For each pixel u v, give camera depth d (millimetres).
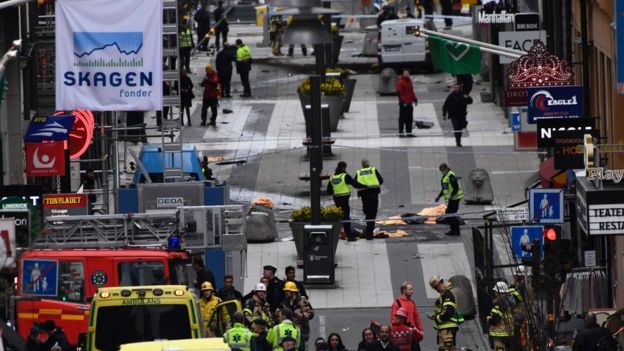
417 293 90188
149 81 82562
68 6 81875
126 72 82500
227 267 86125
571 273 75875
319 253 91500
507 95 93312
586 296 76062
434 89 154625
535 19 106938
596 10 86312
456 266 95250
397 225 105438
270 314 75500
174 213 76812
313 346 80688
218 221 77375
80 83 82312
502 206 105812
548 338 64938
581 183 69688
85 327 71250
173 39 94000
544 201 77500
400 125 132000
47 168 90562
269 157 126688
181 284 74438
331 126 134625
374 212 102438
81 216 75812
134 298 62594
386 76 153000
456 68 121938
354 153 126938
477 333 81750
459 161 122938
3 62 59062
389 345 70500
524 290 65875
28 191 77875
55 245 75062
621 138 79500
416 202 111500
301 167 122938
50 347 64750
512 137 130500
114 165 95625
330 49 148875
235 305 70125
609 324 66375
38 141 90562
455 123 127625
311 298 89812
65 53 82188
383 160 124062
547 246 67188
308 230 91500
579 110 84250
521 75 85375
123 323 62469
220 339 54281
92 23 82062
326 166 122375
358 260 97500
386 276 93812
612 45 78062
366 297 89688
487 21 107938
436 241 101375
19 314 71250
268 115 143625
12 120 95438
